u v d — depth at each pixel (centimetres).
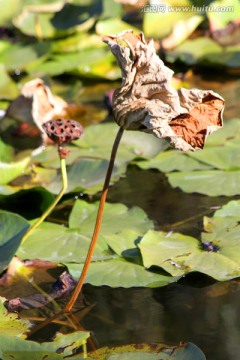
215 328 451
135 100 445
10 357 443
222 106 443
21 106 550
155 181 515
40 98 557
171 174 514
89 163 516
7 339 448
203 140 441
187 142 442
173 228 488
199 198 504
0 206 501
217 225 485
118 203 500
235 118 547
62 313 459
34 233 485
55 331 453
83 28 661
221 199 503
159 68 443
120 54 443
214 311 457
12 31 695
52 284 469
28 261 477
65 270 474
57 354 445
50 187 509
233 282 466
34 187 495
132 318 456
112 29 655
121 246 479
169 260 471
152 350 445
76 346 448
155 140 534
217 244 476
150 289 465
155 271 469
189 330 451
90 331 452
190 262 470
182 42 634
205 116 443
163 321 454
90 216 493
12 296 466
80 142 538
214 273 465
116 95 446
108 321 455
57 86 602
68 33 664
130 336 450
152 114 441
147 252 473
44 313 459
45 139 545
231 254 472
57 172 520
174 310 458
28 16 674
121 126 448
